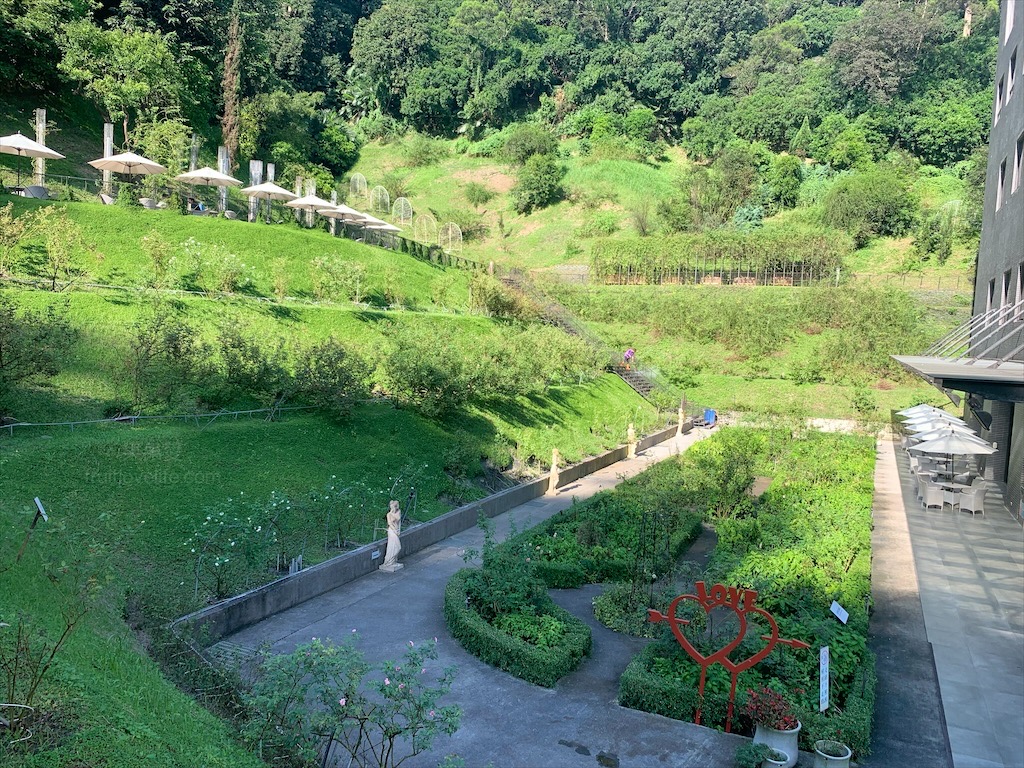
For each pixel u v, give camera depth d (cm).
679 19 9838
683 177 7838
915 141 7775
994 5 8838
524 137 8338
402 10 9494
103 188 3164
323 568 1316
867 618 1184
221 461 1531
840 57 8488
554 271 6275
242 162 5716
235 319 2195
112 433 1485
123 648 830
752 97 8700
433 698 695
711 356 4600
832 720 851
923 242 5803
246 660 971
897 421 3500
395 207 6362
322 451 1755
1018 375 1370
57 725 590
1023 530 1908
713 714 904
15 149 2862
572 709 936
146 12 5253
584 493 2219
